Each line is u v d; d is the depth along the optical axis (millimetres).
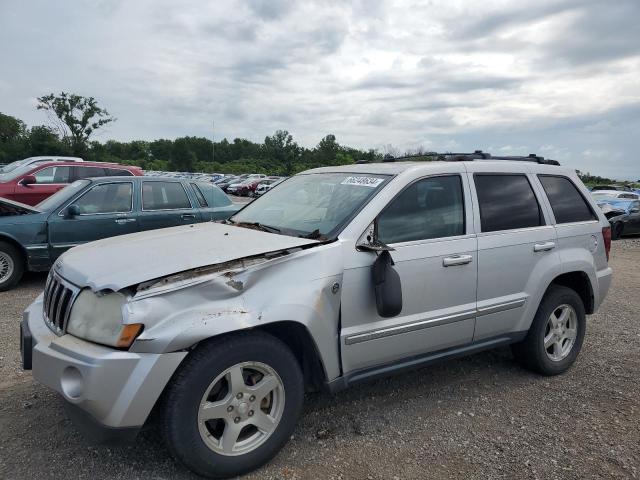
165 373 2625
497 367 4762
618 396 4180
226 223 4270
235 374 2844
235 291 2855
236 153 124625
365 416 3727
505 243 4105
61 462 3035
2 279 7305
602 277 4914
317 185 4145
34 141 57125
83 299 2846
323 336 3150
